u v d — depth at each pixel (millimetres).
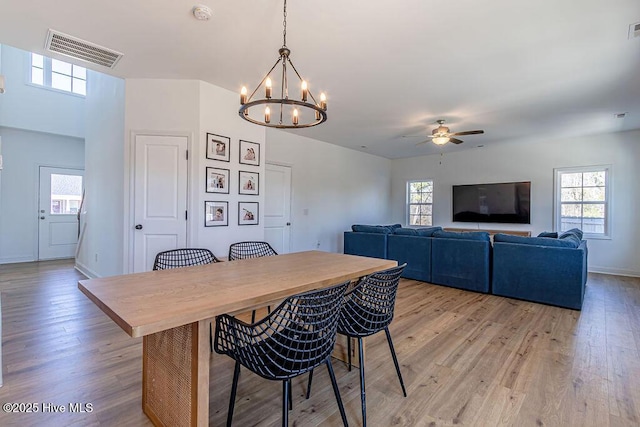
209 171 3562
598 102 3975
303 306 1330
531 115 4527
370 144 6688
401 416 1720
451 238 4527
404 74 3238
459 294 4160
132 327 1047
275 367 1355
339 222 6914
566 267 3576
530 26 2406
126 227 3406
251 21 2361
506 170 6621
